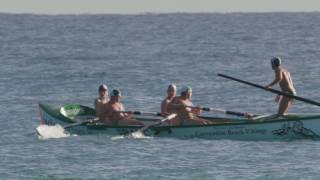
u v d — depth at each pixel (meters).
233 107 96.81
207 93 110.31
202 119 76.19
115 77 133.12
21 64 160.88
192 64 159.88
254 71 144.25
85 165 59.75
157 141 70.50
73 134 75.12
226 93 110.25
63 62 166.00
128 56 185.00
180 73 140.00
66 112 80.25
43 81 126.25
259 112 92.69
